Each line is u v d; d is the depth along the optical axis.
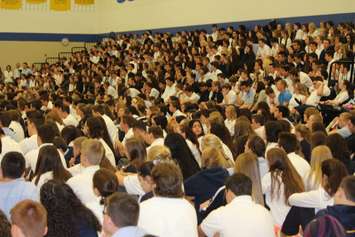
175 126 7.03
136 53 18.19
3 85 19.00
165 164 3.42
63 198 3.06
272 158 4.36
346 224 3.01
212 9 18.08
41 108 10.61
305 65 11.45
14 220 2.50
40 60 24.28
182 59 15.26
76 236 3.02
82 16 24.75
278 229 4.21
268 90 9.81
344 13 13.56
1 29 23.53
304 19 14.70
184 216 3.24
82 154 4.28
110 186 3.57
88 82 16.95
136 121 6.56
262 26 15.29
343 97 9.38
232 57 13.84
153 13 21.09
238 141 5.72
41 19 24.16
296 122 8.85
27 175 5.12
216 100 11.64
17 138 7.37
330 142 5.16
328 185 3.82
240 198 3.41
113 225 2.71
